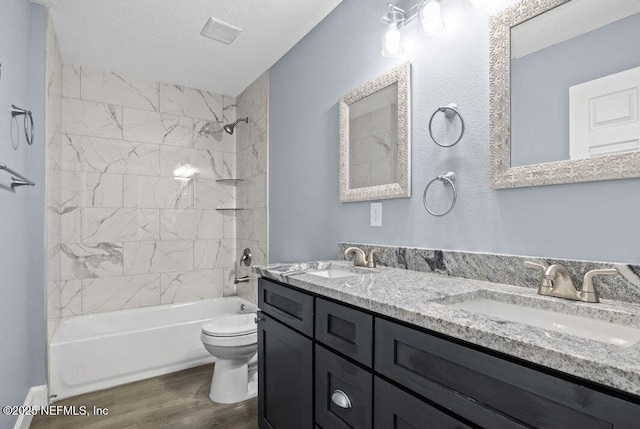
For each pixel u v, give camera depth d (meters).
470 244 1.27
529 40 1.11
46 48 1.96
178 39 2.35
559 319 0.89
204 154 3.30
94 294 2.75
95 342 2.20
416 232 1.49
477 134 1.25
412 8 1.51
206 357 2.59
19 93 1.68
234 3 1.96
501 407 0.63
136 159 2.96
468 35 1.29
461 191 1.30
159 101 3.08
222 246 3.37
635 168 0.87
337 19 2.00
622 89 0.91
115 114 2.88
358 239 1.83
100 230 2.79
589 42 0.97
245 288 3.19
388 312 0.88
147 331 2.38
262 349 1.57
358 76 1.84
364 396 0.96
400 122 1.54
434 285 1.13
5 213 1.41
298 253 2.37
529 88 1.10
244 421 1.82
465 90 1.29
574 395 0.54
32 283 1.92
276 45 2.44
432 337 0.77
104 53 2.55
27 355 1.83
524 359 0.60
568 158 1.01
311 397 1.21
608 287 0.91
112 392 2.15
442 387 0.74
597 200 0.96
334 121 2.02
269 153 2.79
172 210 3.12
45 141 1.96
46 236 1.97
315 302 1.19
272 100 2.75
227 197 3.42
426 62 1.45
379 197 1.65
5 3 1.44
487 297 1.06
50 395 2.04
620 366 0.48
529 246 1.10
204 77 2.99
